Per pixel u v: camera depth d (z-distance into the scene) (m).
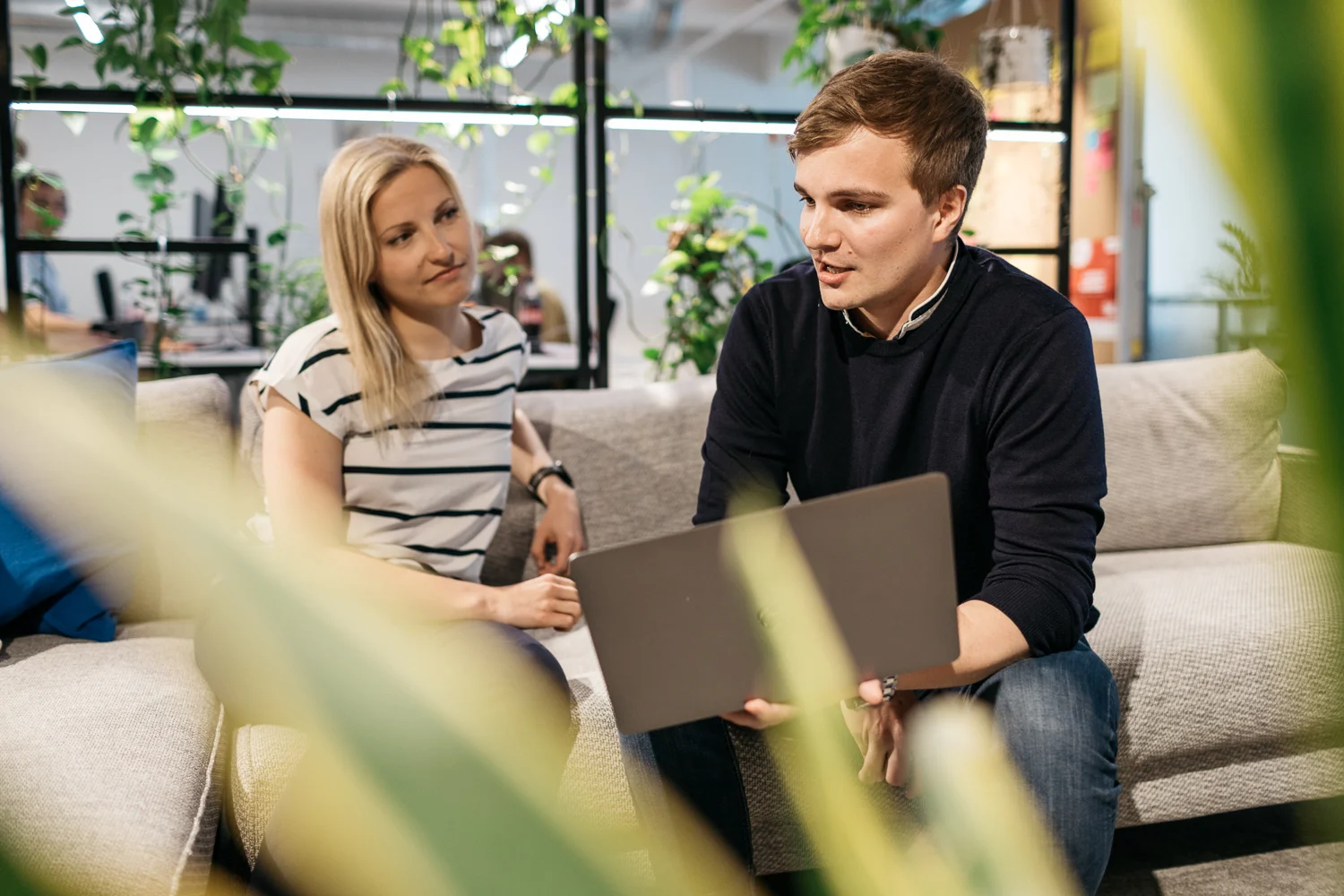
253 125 2.63
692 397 2.27
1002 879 0.18
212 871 1.34
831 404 1.51
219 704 1.55
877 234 1.33
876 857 0.19
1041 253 2.88
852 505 1.04
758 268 2.95
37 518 1.70
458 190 1.70
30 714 1.40
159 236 2.55
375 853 0.13
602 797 1.54
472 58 2.70
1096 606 1.85
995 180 4.14
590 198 2.70
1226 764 1.74
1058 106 2.87
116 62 2.36
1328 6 0.09
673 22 8.02
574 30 2.57
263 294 2.91
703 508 1.55
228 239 2.69
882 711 1.37
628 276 9.55
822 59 3.07
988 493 1.46
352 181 1.61
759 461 1.56
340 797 0.15
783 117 2.71
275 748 1.44
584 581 1.06
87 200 8.12
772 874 1.78
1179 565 2.23
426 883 0.13
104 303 4.93
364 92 9.34
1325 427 0.10
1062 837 1.22
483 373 1.77
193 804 1.29
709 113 2.65
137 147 2.47
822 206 1.35
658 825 1.45
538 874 0.12
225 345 3.90
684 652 1.07
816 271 1.45
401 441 1.67
